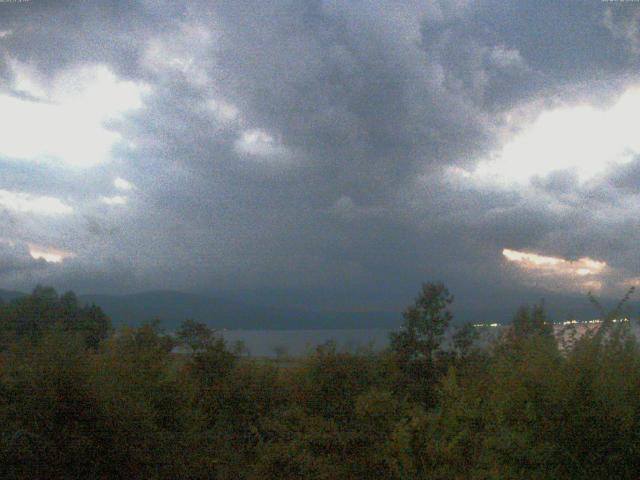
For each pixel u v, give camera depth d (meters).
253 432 10.12
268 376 11.00
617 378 5.29
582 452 5.18
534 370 5.50
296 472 8.56
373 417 8.45
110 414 7.70
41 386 7.61
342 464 8.29
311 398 9.98
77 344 8.25
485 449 5.86
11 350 8.23
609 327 5.82
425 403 10.87
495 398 5.89
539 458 5.24
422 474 7.30
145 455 7.94
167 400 9.13
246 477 9.09
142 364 9.36
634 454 5.06
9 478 7.09
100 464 7.60
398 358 11.75
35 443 7.25
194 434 9.17
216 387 10.84
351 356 10.55
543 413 5.33
